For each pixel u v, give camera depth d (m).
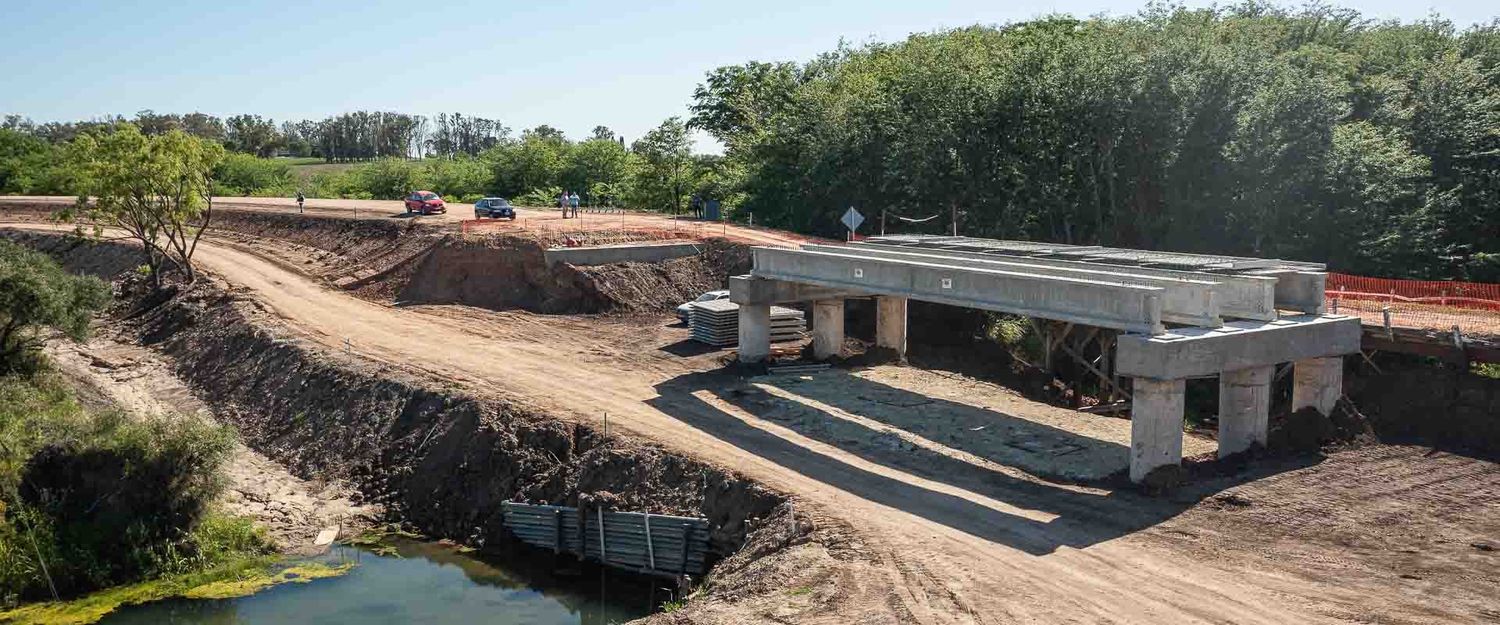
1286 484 24.36
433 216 61.91
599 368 36.62
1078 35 63.16
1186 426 33.66
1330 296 36.06
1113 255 32.16
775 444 28.06
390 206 72.00
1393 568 19.52
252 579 25.39
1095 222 51.31
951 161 53.56
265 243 62.00
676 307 45.94
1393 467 25.42
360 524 28.69
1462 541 20.78
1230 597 18.45
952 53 59.78
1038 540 21.48
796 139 63.69
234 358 40.91
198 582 25.09
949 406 31.89
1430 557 20.02
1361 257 45.81
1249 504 23.09
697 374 35.84
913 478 25.55
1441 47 66.12
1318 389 27.55
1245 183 46.34
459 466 29.41
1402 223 45.59
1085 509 23.23
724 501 24.94
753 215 64.38
